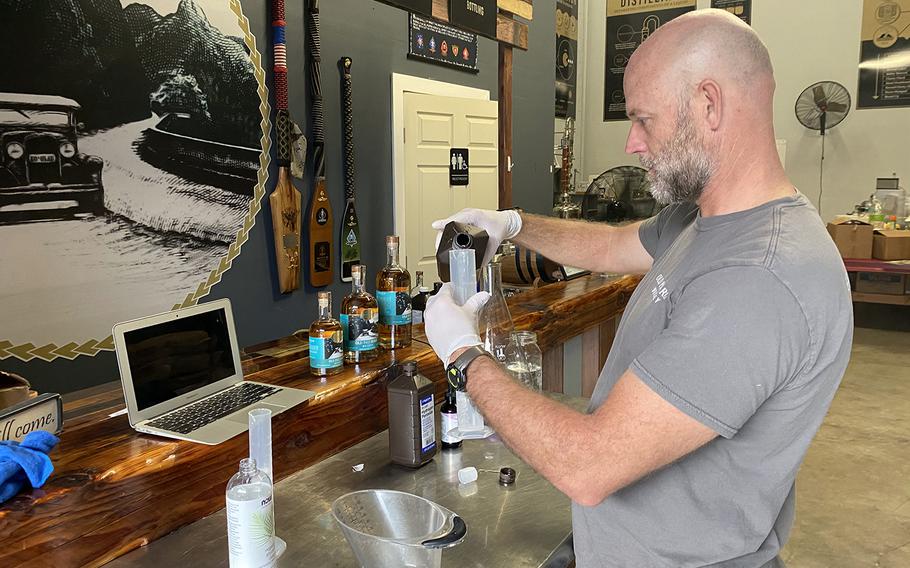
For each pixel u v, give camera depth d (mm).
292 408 1500
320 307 1721
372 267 4387
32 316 2668
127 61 2906
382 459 1596
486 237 1532
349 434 1676
